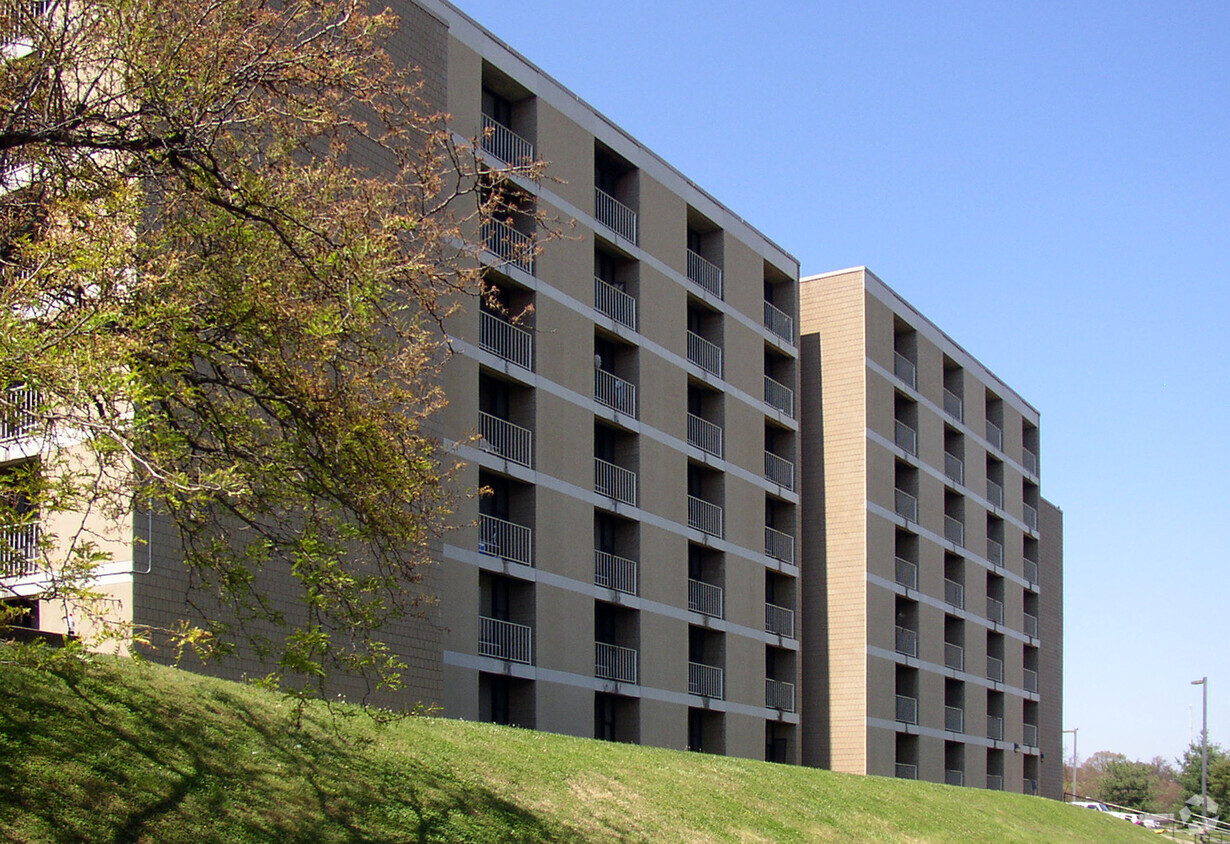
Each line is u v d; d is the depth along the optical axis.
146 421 12.85
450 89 33.31
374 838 15.82
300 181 14.59
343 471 14.02
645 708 37.78
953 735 53.97
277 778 16.17
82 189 13.53
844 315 50.69
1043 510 68.31
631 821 21.03
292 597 24.92
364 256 13.82
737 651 42.31
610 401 38.75
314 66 14.13
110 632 12.58
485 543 32.84
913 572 52.38
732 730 41.62
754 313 45.56
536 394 34.94
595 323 37.44
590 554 36.12
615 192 40.69
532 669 33.69
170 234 13.84
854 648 48.09
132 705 16.11
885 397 51.28
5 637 17.02
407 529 14.76
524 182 35.31
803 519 49.94
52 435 12.55
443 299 30.08
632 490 38.62
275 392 13.88
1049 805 43.09
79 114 13.36
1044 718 65.56
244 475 13.07
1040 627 65.94
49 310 12.95
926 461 54.25
